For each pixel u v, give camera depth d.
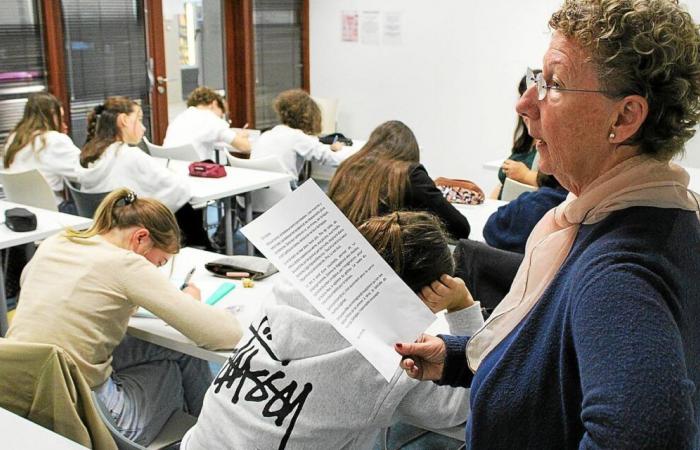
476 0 6.14
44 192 3.63
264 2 6.67
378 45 6.78
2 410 1.49
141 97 5.89
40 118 4.10
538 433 0.77
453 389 1.40
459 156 6.58
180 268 2.60
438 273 1.30
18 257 3.30
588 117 0.76
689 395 0.63
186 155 4.65
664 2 0.74
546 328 0.78
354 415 1.28
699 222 0.79
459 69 6.38
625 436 0.61
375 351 1.01
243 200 4.60
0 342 1.60
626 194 0.76
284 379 1.29
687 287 0.72
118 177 3.59
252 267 2.51
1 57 4.89
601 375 0.64
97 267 1.93
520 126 3.58
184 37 6.18
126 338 2.15
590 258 0.73
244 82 6.73
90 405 1.65
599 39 0.74
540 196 2.35
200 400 2.34
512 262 2.15
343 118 7.15
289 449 1.27
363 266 1.07
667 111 0.75
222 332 1.98
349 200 2.56
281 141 4.86
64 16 5.20
